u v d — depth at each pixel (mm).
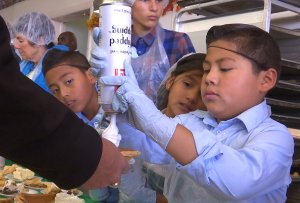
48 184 1396
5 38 528
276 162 693
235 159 648
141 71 1408
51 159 574
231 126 830
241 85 744
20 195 1249
